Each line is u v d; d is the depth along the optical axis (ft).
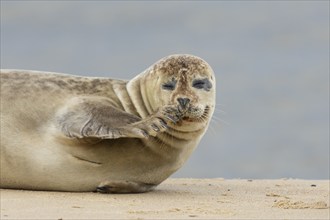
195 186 135.33
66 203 106.01
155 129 112.06
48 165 116.67
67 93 120.88
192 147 124.47
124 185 118.83
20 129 117.19
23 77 121.39
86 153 117.08
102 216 96.48
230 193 124.88
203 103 118.21
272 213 101.45
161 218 96.17
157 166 121.70
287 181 146.00
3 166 117.29
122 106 122.93
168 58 120.98
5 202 104.99
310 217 98.73
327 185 138.92
